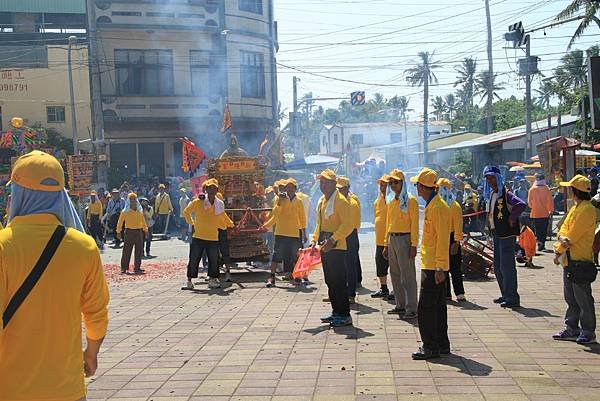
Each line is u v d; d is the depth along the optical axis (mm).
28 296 3441
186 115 33344
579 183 7781
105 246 24047
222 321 9797
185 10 32906
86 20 33094
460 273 10641
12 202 3633
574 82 53531
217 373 7113
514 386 6359
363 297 11500
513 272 10133
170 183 29703
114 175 31344
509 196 10141
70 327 3551
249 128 34781
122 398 6379
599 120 13461
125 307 11219
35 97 32781
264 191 15766
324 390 6410
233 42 34062
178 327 9477
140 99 32750
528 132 32312
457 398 6055
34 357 3436
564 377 6613
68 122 33062
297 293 12141
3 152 28297
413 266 9609
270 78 36156
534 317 9422
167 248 22172
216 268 13109
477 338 8281
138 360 7727
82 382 3607
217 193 13398
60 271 3520
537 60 30766
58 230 3588
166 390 6586
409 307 9664
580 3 29500
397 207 9656
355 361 7387
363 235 24000
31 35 34750
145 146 33406
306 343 8281
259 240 15039
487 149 41562
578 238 7770
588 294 7824
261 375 6980
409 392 6254
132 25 32094
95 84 29922
